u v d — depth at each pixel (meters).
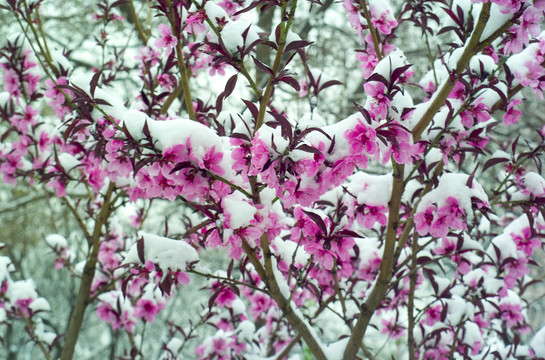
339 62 6.76
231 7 2.54
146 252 1.96
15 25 6.81
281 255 2.30
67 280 9.73
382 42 2.36
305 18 6.47
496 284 2.77
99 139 2.01
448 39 5.81
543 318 6.13
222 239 1.74
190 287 8.80
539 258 5.92
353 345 2.22
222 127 2.16
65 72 3.03
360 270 2.96
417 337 3.28
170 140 1.63
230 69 3.36
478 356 3.38
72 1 6.87
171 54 2.28
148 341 9.16
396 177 2.02
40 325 3.79
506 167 2.46
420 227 1.97
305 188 1.78
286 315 2.11
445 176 1.95
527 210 2.16
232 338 3.60
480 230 3.48
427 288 4.41
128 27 6.16
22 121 3.33
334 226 1.93
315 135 1.72
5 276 3.60
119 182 3.32
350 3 2.26
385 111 1.71
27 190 7.50
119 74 5.71
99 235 3.47
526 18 1.71
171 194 1.79
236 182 1.95
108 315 3.81
